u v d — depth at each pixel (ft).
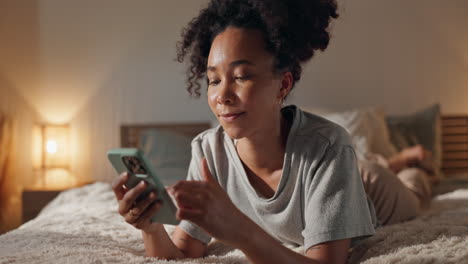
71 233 4.09
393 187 4.52
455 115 10.97
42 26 10.95
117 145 11.05
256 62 2.95
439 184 8.27
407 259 2.92
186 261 3.27
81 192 7.06
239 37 2.98
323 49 3.53
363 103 11.09
